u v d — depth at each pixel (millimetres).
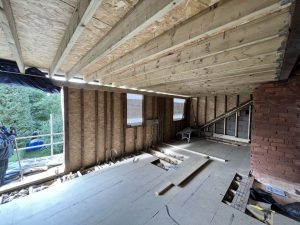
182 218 2117
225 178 3268
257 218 2238
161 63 2193
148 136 5805
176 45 1400
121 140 4898
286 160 2869
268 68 2111
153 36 1624
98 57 1825
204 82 3508
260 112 3166
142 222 2031
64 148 3699
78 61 2557
